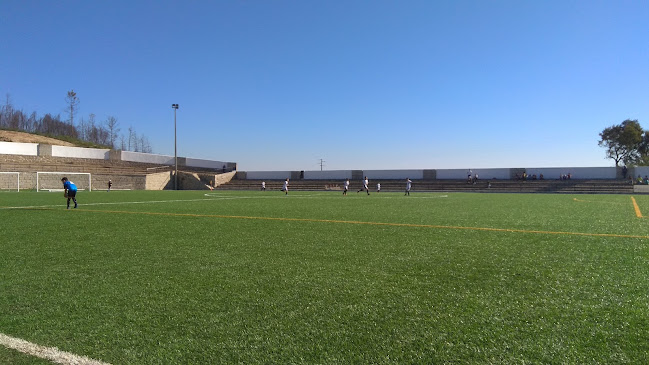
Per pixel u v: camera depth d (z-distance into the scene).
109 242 7.29
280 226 9.69
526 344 2.88
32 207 15.81
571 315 3.45
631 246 6.85
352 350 2.80
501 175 52.94
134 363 2.64
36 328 3.22
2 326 3.26
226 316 3.46
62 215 12.44
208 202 20.19
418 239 7.64
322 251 6.39
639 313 3.50
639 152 60.03
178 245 6.96
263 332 3.12
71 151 52.06
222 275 4.86
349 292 4.14
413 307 3.68
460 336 3.02
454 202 20.98
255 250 6.48
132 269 5.18
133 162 58.19
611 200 23.88
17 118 78.50
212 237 7.89
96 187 46.53
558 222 10.58
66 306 3.74
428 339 2.97
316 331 3.13
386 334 3.07
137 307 3.70
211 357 2.71
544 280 4.59
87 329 3.20
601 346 2.84
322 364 2.60
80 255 6.08
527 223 10.33
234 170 69.94
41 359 2.71
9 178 41.34
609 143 60.62
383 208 16.03
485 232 8.59
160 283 4.50
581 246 6.85
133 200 21.89
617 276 4.78
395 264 5.45
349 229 9.12
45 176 43.38
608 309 3.61
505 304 3.75
